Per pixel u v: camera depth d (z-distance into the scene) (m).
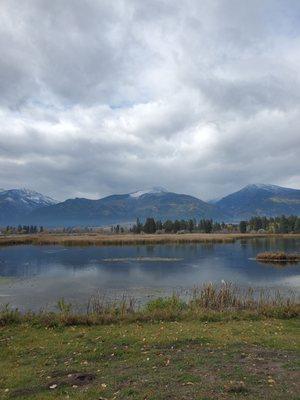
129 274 52.94
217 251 90.94
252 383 11.25
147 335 17.44
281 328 18.84
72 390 11.45
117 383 11.75
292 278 48.66
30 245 113.12
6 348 16.56
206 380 11.55
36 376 12.95
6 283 45.75
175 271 55.75
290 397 10.16
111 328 19.33
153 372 12.53
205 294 27.03
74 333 18.47
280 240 134.88
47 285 44.06
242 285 42.84
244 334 17.52
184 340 16.42
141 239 123.50
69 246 108.88
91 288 41.62
